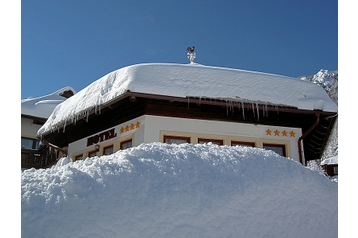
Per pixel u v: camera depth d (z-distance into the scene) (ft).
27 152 75.20
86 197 15.67
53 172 17.30
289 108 34.06
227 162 20.59
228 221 17.06
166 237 15.26
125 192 16.51
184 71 33.14
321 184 22.08
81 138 41.63
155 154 19.83
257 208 18.39
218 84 33.09
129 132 34.04
